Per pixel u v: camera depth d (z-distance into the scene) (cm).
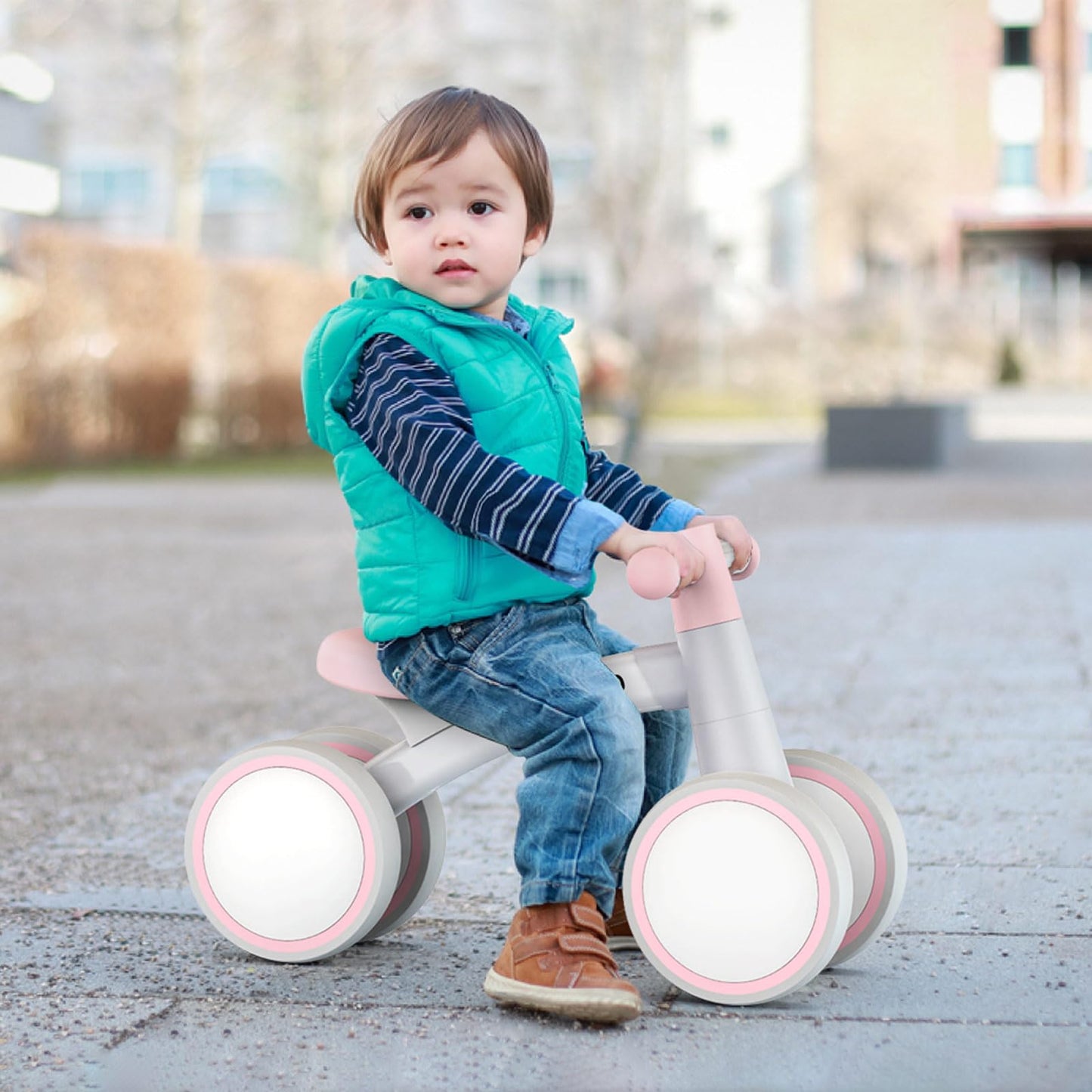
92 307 1543
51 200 1786
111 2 2775
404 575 230
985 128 3300
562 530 211
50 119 2902
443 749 250
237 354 1761
